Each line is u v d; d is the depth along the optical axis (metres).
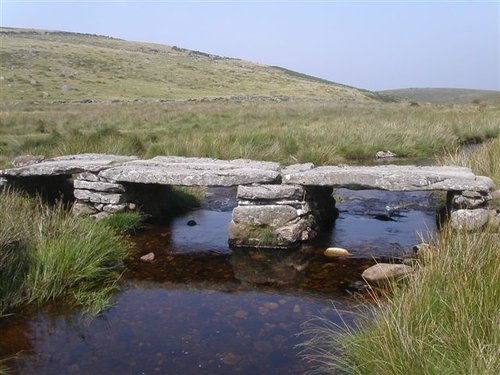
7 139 17.61
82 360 4.30
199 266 6.61
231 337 4.66
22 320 5.04
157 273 6.37
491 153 9.87
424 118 23.59
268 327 4.83
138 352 4.41
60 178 10.18
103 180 8.51
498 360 3.14
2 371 4.12
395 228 8.08
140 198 8.97
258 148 14.12
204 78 84.75
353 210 9.34
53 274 5.65
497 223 6.53
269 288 5.84
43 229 6.43
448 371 3.26
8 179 8.97
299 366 4.11
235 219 7.44
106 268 6.17
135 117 28.94
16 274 5.45
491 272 4.09
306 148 14.53
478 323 3.55
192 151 13.60
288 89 86.62
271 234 7.23
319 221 8.16
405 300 4.04
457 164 9.81
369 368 3.64
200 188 11.09
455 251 4.59
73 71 69.56
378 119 23.36
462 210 6.74
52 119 27.17
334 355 4.14
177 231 8.23
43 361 4.28
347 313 5.05
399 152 15.46
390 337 3.66
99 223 7.57
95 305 5.30
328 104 46.25
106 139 14.73
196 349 4.45
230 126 22.41
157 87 69.94
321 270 6.34
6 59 69.06
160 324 4.95
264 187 7.45
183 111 33.72
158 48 121.38
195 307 5.34
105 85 64.75
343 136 16.59
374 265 6.25
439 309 3.94
